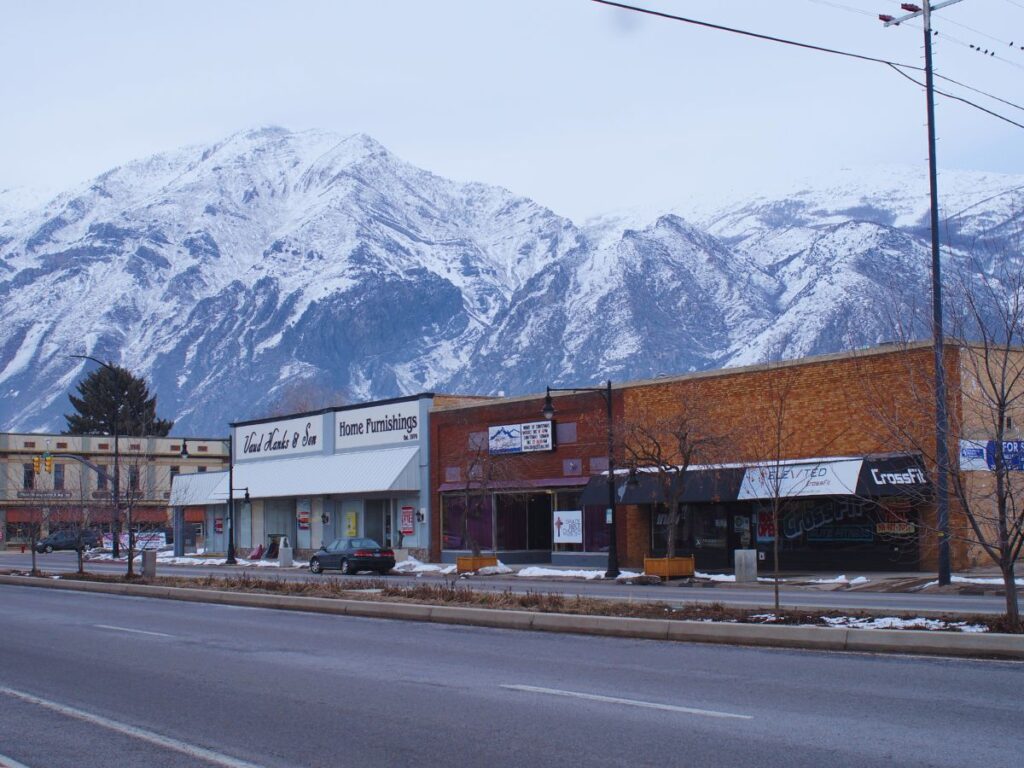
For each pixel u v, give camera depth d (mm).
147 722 11211
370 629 19938
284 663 15305
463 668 14469
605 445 43312
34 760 9586
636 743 9688
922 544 33469
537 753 9438
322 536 58656
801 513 36938
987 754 9016
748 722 10445
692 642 16766
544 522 49875
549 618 18938
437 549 51375
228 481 65125
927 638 14719
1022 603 22031
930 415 24500
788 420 36906
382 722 10914
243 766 9250
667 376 43062
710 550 39844
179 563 58406
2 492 90062
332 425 58688
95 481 91812
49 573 41562
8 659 16297
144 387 110562
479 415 49406
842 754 9094
